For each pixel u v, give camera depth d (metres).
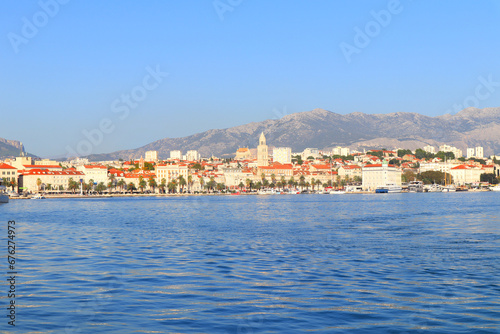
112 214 173.88
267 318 37.78
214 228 113.00
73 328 35.78
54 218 152.25
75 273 55.09
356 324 36.47
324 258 65.25
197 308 40.53
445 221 126.88
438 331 35.09
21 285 48.91
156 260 64.38
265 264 60.62
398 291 45.84
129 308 40.59
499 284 48.72
